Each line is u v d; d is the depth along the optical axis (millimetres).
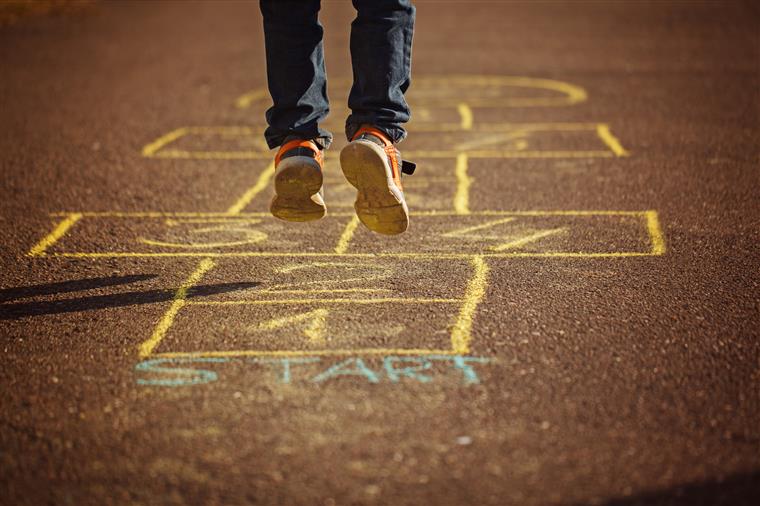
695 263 4387
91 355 3477
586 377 3221
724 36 13023
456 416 2973
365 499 2551
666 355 3375
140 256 4648
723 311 3771
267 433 2893
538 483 2611
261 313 3844
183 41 13500
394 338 3566
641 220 5129
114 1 18391
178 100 9234
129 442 2863
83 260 4602
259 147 7242
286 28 3369
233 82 10234
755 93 8969
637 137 7281
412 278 4234
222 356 3445
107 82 10188
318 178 3480
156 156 6945
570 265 4383
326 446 2814
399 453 2768
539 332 3592
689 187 5793
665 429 2877
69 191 5934
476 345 3490
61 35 13992
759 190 5688
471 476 2648
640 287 4066
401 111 3510
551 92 9414
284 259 4551
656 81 9797
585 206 5430
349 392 3145
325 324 3711
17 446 2854
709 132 7371
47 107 8859
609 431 2871
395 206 3541
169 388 3205
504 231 4961
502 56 11836
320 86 3510
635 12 16125
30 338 3639
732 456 2727
